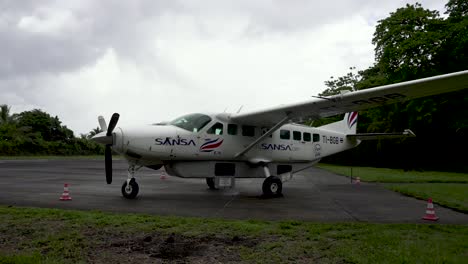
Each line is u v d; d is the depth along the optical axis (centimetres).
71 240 528
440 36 2850
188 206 898
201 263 439
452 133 3622
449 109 3173
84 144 5822
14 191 1155
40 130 5419
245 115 1139
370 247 511
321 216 780
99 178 1775
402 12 3112
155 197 1076
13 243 509
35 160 3891
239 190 1334
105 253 472
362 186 1550
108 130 1016
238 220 698
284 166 1334
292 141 1324
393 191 1340
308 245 520
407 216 790
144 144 1034
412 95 1020
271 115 1142
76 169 2498
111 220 656
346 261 452
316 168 3494
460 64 2977
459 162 3756
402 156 4172
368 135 1500
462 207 909
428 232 614
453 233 610
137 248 497
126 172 2392
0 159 3806
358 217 772
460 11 3034
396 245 523
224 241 538
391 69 3177
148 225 625
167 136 1068
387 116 3638
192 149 1105
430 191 1288
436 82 912
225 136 1164
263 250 495
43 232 570
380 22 3256
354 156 4888
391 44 3094
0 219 660
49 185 1379
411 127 3438
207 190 1303
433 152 3888
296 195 1194
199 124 1130
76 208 825
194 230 599
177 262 441
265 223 668
